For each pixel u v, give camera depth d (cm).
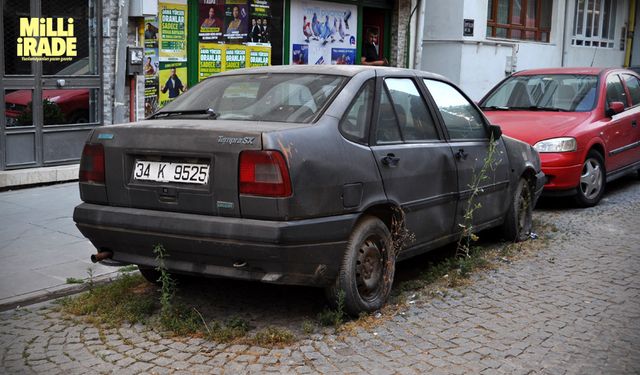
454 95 642
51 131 966
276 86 534
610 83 1058
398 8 1549
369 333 479
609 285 602
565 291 583
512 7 1948
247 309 526
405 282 590
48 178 948
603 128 975
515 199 716
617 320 518
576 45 2231
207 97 552
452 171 593
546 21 2095
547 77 1078
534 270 641
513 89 1084
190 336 470
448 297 560
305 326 480
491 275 622
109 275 601
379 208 521
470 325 500
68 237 711
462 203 614
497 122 970
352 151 488
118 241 496
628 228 827
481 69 1789
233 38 1234
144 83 1074
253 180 439
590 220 870
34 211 812
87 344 458
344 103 502
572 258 686
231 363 430
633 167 1094
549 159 909
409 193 538
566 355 453
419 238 562
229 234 443
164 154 471
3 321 498
